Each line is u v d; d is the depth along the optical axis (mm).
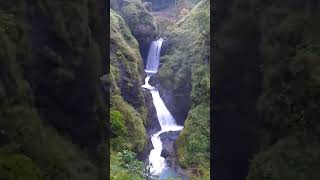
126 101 17688
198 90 17141
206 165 14055
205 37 19922
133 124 15539
